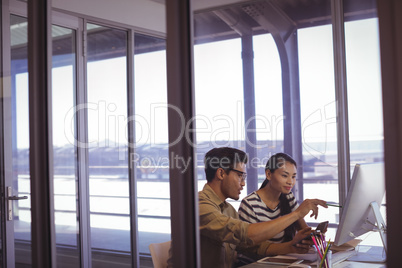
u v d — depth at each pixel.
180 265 1.99
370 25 2.37
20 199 3.52
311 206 2.45
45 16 2.71
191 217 2.01
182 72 2.03
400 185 1.50
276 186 2.52
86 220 3.86
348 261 2.15
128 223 3.67
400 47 1.50
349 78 2.42
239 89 2.62
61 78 3.79
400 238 1.50
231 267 2.51
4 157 3.49
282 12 2.56
